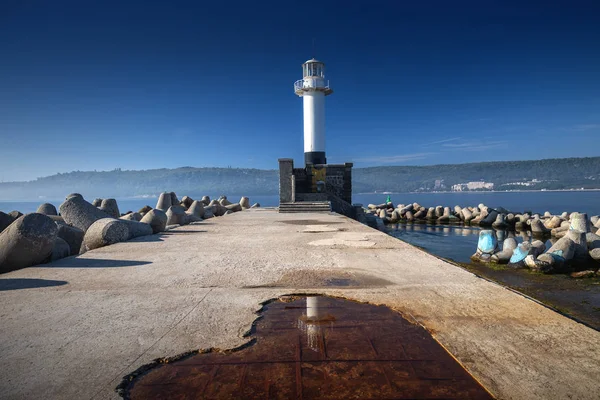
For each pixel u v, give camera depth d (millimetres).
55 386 1908
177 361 2205
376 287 3770
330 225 10492
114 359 2217
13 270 4859
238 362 2180
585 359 2125
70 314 3014
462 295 3445
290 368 2094
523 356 2168
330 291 3637
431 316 2883
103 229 7023
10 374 2031
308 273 4445
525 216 19609
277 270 4625
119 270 4668
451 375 1976
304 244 6824
